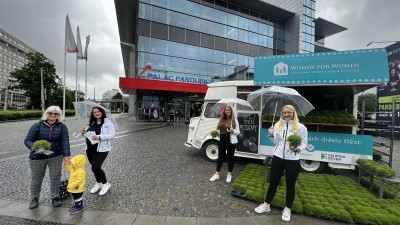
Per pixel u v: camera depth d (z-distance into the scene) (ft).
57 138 11.16
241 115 20.45
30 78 126.72
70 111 115.14
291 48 85.92
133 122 67.51
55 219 10.24
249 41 78.69
